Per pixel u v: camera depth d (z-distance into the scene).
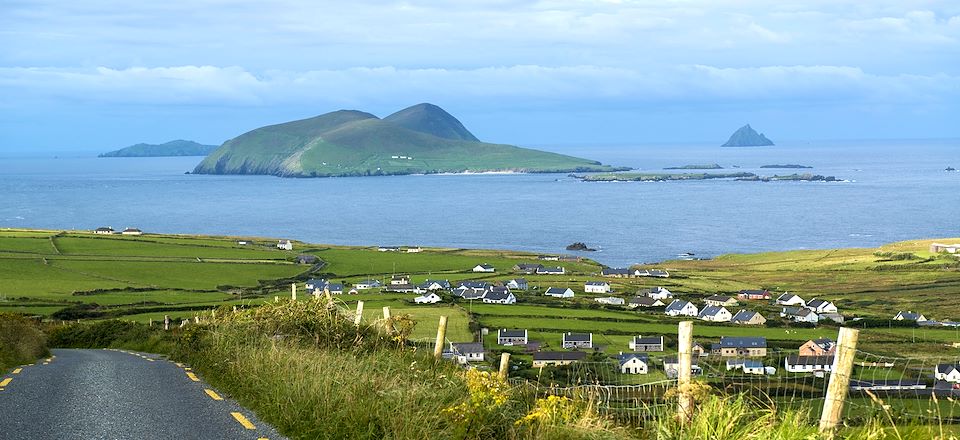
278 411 12.32
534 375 36.66
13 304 78.94
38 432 11.49
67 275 102.88
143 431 11.57
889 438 8.12
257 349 17.97
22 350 25.59
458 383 12.98
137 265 113.06
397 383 12.78
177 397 14.94
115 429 11.73
